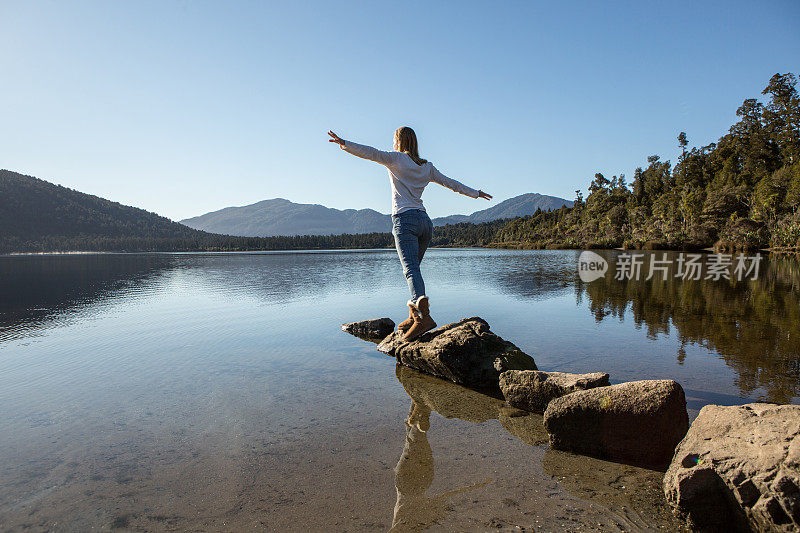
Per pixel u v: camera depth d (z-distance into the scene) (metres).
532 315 7.34
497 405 3.38
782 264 23.06
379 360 4.66
